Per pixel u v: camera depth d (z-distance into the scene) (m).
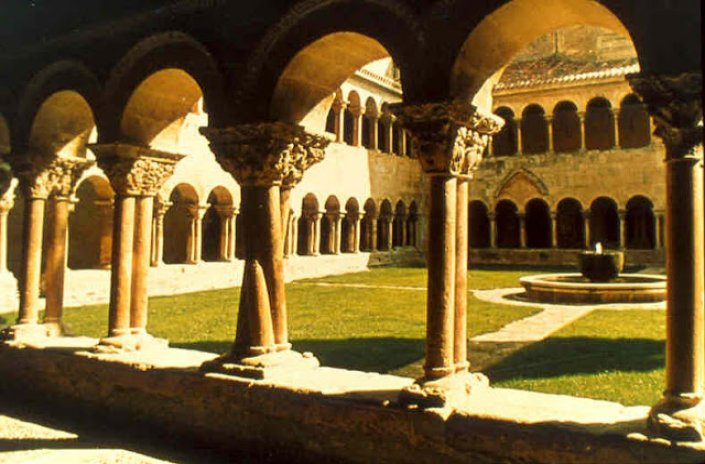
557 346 11.12
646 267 29.70
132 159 8.30
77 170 10.08
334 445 5.96
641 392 8.05
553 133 37.44
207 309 16.91
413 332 12.86
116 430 7.24
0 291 17.47
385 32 6.09
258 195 7.04
